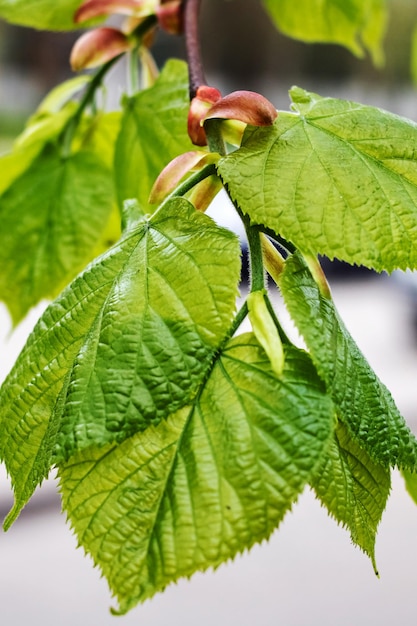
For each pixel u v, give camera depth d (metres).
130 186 0.39
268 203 0.29
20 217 0.42
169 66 0.39
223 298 0.29
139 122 0.39
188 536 0.27
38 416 0.30
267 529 0.27
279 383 0.28
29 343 0.31
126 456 0.28
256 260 0.30
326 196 0.30
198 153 0.31
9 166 0.42
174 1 0.39
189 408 0.28
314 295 0.29
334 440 0.29
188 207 0.30
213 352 0.28
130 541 0.28
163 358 0.28
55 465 0.29
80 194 0.42
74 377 0.29
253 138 0.30
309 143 0.30
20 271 0.42
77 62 0.40
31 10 0.41
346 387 0.28
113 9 0.40
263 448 0.28
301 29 0.50
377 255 0.29
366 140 0.31
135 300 0.29
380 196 0.30
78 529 0.28
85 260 0.42
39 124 0.42
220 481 0.28
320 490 0.29
